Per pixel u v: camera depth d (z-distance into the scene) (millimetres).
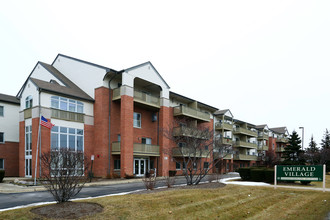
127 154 23078
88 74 25500
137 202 8992
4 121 25156
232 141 42750
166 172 27547
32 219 6855
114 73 24234
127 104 23688
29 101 21562
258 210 9875
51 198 11500
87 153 23219
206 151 30781
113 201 9086
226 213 9016
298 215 9156
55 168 8555
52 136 20609
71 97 22438
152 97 27375
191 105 34688
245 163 51375
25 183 17000
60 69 28844
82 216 7129
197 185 15094
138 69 25422
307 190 14797
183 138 23000
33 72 29234
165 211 8383
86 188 15461
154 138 28797
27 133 21672
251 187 15023
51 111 20812
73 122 22406
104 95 24031
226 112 43406
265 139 59750
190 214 8445
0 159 24422
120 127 25234
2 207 9359
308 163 52406
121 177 22641
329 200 11883
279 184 19281
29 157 21203
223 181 20578
